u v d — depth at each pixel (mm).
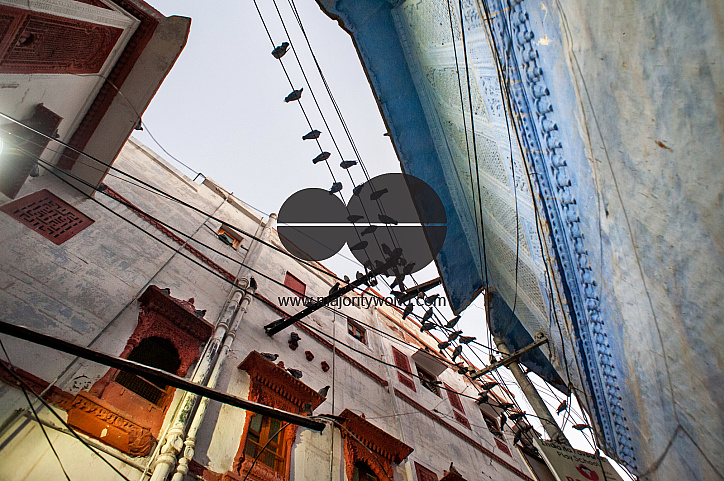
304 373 9539
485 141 5906
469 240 8258
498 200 6500
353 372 11266
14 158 6695
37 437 4914
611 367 5031
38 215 7293
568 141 3826
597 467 8969
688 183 2676
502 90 4457
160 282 8234
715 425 3377
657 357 3789
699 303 2945
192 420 6359
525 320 8984
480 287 9031
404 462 9625
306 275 13641
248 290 9844
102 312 6773
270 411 4293
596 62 3096
